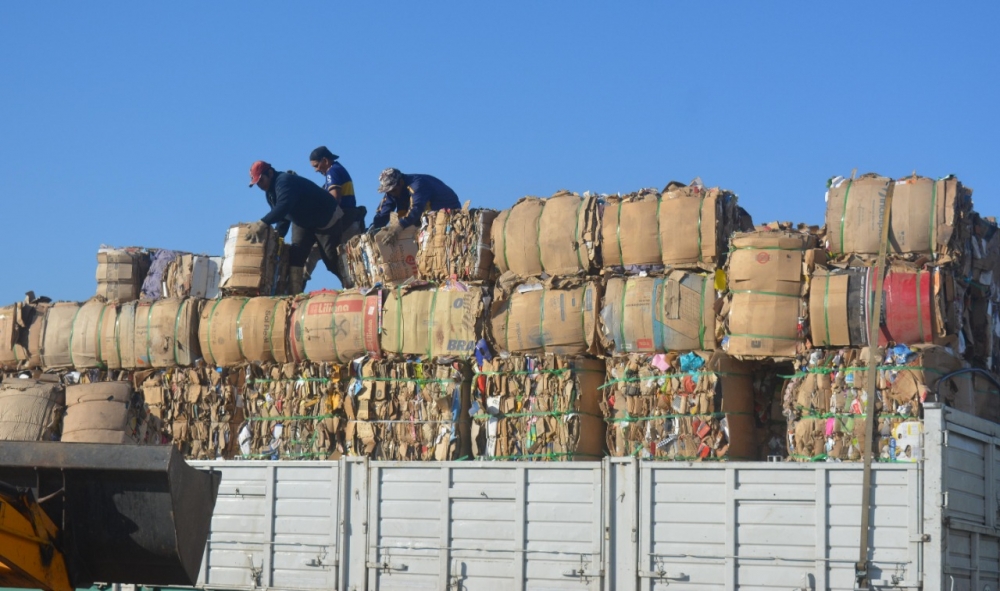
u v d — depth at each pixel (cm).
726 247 1257
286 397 1401
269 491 1238
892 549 993
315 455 1370
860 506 1009
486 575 1134
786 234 1190
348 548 1196
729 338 1189
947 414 1002
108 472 935
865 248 1178
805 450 1145
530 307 1295
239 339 1437
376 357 1365
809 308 1157
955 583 1001
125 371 1517
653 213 1257
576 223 1295
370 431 1330
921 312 1118
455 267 1377
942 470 985
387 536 1181
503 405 1291
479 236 1363
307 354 1407
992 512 1071
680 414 1205
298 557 1216
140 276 1634
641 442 1224
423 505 1170
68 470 941
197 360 1477
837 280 1152
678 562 1063
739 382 1212
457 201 1669
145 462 930
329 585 1195
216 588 1246
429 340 1338
